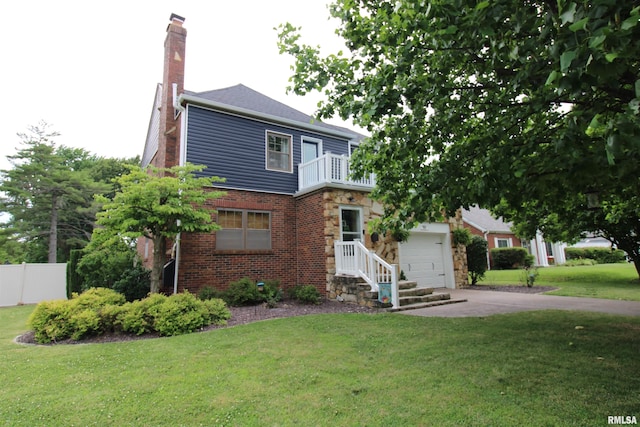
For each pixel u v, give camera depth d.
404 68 3.65
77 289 12.29
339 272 9.77
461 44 3.31
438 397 3.11
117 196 7.81
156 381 3.71
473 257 13.20
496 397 3.07
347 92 4.18
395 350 4.60
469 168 4.04
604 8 1.82
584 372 3.56
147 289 9.26
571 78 2.09
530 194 3.76
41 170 23.91
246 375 3.83
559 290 10.77
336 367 4.01
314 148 13.30
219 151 10.76
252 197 11.09
